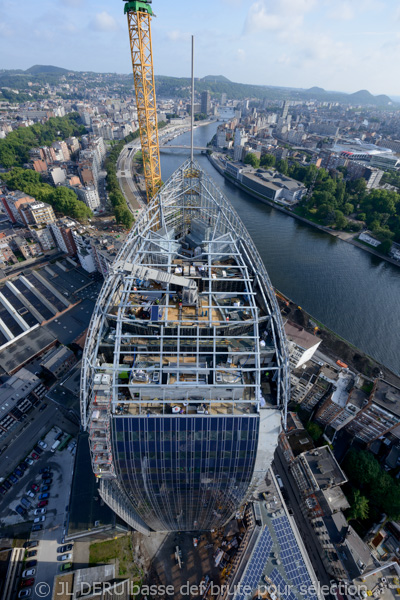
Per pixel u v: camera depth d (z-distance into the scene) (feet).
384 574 311.27
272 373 262.88
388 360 611.88
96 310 265.75
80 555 352.69
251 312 277.03
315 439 453.17
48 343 591.78
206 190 459.32
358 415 426.92
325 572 344.90
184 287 276.00
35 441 470.39
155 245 358.64
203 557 354.33
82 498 363.76
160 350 241.76
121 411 226.38
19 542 371.56
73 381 501.15
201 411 226.79
